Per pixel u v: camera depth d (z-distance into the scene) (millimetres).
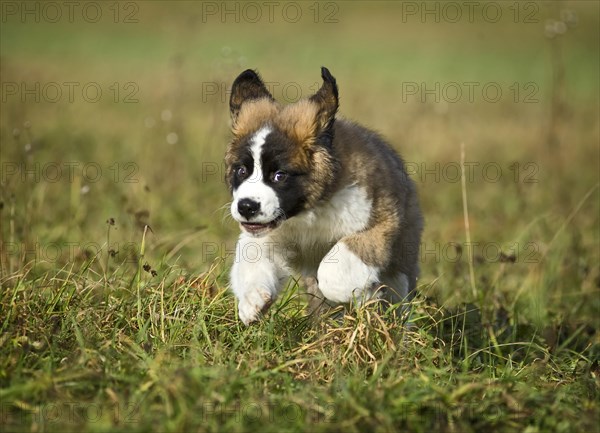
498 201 16875
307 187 8922
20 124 19453
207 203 14961
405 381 7660
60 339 8234
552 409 7594
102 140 20484
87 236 12508
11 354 7781
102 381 7340
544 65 39656
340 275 8945
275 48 33375
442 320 9391
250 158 8883
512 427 7426
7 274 9867
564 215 15914
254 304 8617
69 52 34656
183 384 7098
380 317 8664
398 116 22016
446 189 17984
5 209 12641
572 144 22688
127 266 10570
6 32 39438
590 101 28953
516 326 10453
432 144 21141
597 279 12500
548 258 12891
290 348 8539
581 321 11336
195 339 8219
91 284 9336
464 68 37469
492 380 8117
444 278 12055
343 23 48719
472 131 23891
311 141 8883
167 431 6707
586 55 43250
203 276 9797
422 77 33719
